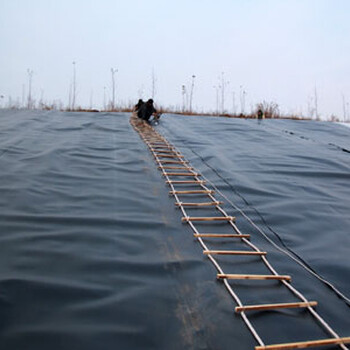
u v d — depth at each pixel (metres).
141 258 2.72
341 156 6.57
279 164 5.87
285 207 3.99
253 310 2.18
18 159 4.95
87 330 1.93
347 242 3.27
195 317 2.11
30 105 22.36
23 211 3.33
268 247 3.12
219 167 5.53
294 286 2.54
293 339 2.00
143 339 1.91
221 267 2.70
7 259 2.53
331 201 4.25
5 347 1.78
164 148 6.57
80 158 5.33
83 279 2.39
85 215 3.38
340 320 2.21
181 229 3.31
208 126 9.60
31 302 2.11
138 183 4.48
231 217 3.59
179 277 2.52
